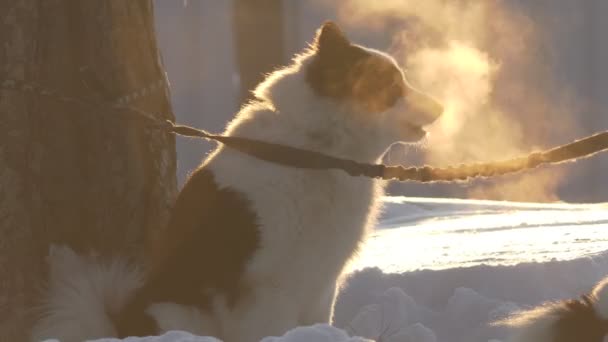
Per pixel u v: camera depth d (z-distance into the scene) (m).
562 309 5.55
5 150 8.41
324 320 8.16
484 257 10.47
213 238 7.74
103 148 8.70
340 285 9.16
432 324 8.94
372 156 8.15
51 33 8.55
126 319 7.88
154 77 9.05
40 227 8.52
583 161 35.06
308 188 7.76
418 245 12.89
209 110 39.94
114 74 8.70
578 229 13.69
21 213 8.45
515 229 14.54
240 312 7.76
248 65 28.70
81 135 8.66
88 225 8.70
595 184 35.19
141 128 8.88
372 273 9.39
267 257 7.69
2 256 8.41
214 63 39.91
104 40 8.68
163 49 40.09
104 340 5.92
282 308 7.79
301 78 8.04
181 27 39.97
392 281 9.32
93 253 8.34
